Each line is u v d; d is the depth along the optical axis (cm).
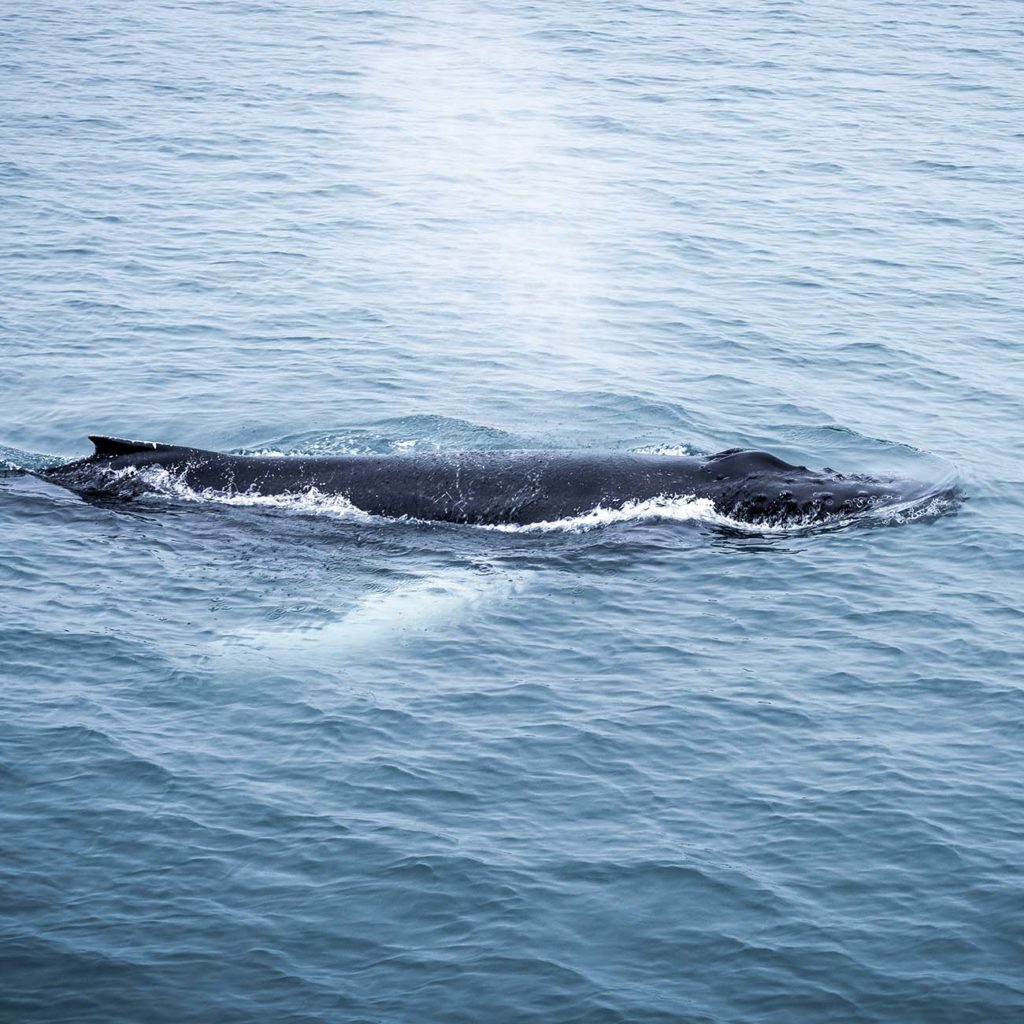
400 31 10912
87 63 9462
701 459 3881
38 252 5894
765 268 6025
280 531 3641
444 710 2747
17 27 10469
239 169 7294
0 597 3167
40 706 2716
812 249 6284
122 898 2191
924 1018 1975
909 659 2952
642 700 2789
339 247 6156
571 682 2864
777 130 8338
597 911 2178
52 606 3145
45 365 4781
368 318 5338
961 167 7631
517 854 2308
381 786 2486
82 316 5225
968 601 3216
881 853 2311
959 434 4353
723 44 10631
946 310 5541
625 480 3775
